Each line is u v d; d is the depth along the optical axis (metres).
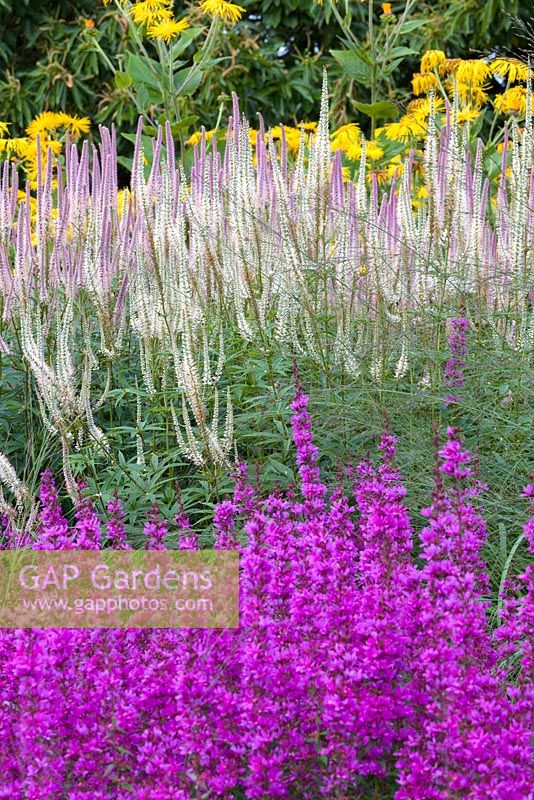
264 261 4.75
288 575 2.53
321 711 2.24
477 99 7.56
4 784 2.27
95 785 2.23
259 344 4.37
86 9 12.61
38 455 4.32
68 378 3.94
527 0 11.64
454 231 4.85
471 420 4.17
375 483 2.86
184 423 4.18
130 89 10.90
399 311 4.61
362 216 4.61
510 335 4.55
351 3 12.14
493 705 2.19
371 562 2.69
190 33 7.83
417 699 2.30
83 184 4.77
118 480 3.97
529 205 4.68
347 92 11.65
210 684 2.24
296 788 2.28
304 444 3.01
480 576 3.03
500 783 2.04
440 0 12.01
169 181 4.44
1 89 12.03
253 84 11.76
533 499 2.90
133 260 4.82
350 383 4.38
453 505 2.62
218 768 2.19
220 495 3.93
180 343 4.49
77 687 2.39
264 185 4.91
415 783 2.10
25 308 4.46
